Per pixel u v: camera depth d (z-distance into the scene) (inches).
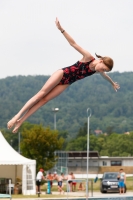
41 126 3302.2
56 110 4116.6
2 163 2283.5
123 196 2170.3
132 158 7785.4
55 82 663.1
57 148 3262.8
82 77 670.5
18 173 2625.5
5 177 2603.3
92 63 663.8
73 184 2787.9
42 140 3208.7
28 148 3238.2
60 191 2486.5
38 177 2337.6
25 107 665.6
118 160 7746.1
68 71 665.6
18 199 2062.0
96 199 2064.5
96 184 3427.7
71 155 6953.7
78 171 6978.4
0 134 2450.8
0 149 2370.8
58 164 4451.3
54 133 3275.1
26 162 2347.4
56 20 664.4
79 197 2166.6
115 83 714.2
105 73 702.5
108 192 2664.9
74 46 666.8
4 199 2057.1
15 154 2380.7
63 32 665.0
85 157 6958.7
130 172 7012.8
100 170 7076.8
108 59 660.1
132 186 3206.2
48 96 674.2
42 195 2357.3
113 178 2620.6
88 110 1790.1
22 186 2422.5
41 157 3208.7
